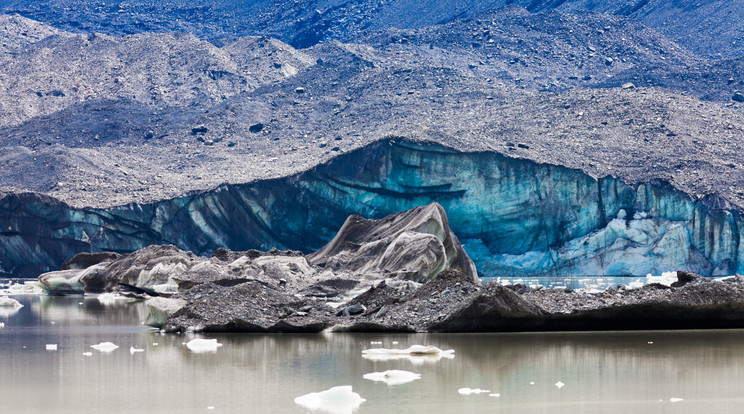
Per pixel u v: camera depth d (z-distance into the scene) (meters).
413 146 150.50
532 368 29.12
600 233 143.75
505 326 39.00
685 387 25.97
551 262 145.38
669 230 141.50
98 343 36.53
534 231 147.12
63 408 23.44
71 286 81.06
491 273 147.00
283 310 41.75
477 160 148.50
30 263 150.38
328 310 42.53
